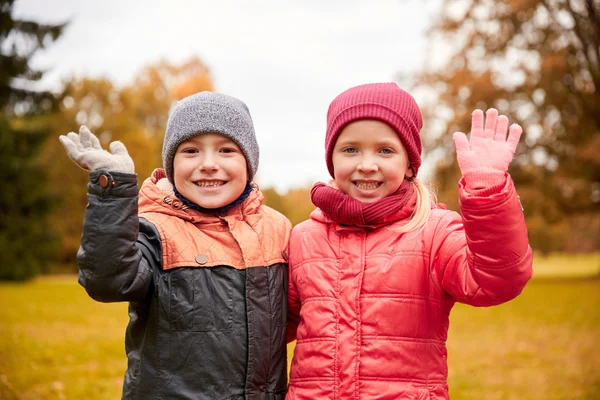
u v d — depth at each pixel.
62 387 5.52
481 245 2.05
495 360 7.27
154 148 34.00
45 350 7.24
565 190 21.83
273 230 2.56
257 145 2.62
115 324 9.82
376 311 2.29
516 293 2.11
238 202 2.53
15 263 21.72
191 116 2.44
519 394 5.63
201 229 2.43
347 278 2.36
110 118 33.03
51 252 22.78
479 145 2.09
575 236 46.66
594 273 28.59
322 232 2.49
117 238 2.08
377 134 2.38
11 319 10.21
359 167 2.38
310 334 2.35
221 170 2.43
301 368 2.35
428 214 2.40
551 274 28.48
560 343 8.52
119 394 5.42
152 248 2.30
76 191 31.67
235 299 2.34
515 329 9.91
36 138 21.88
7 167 21.42
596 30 20.62
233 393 2.29
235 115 2.48
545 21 20.67
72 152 2.10
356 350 2.27
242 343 2.32
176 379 2.25
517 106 21.20
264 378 2.36
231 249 2.42
